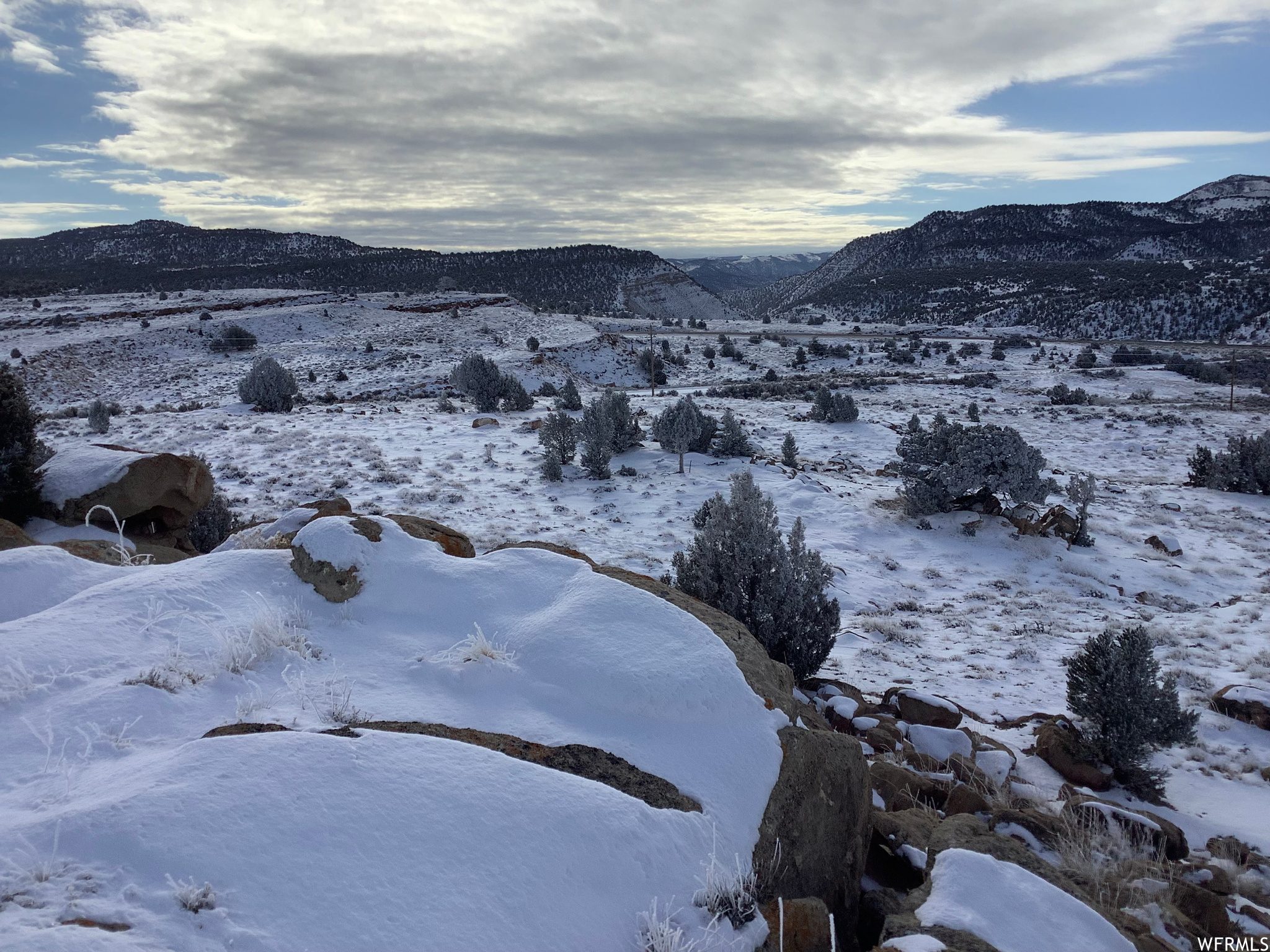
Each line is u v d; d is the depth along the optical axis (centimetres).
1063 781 773
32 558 549
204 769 312
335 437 3122
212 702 401
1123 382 6669
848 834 431
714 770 405
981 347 9125
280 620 488
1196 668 1171
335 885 272
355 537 562
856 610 1532
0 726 354
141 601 490
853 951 402
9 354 6159
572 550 625
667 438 2778
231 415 3972
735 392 5800
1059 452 3916
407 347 7425
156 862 264
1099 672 814
